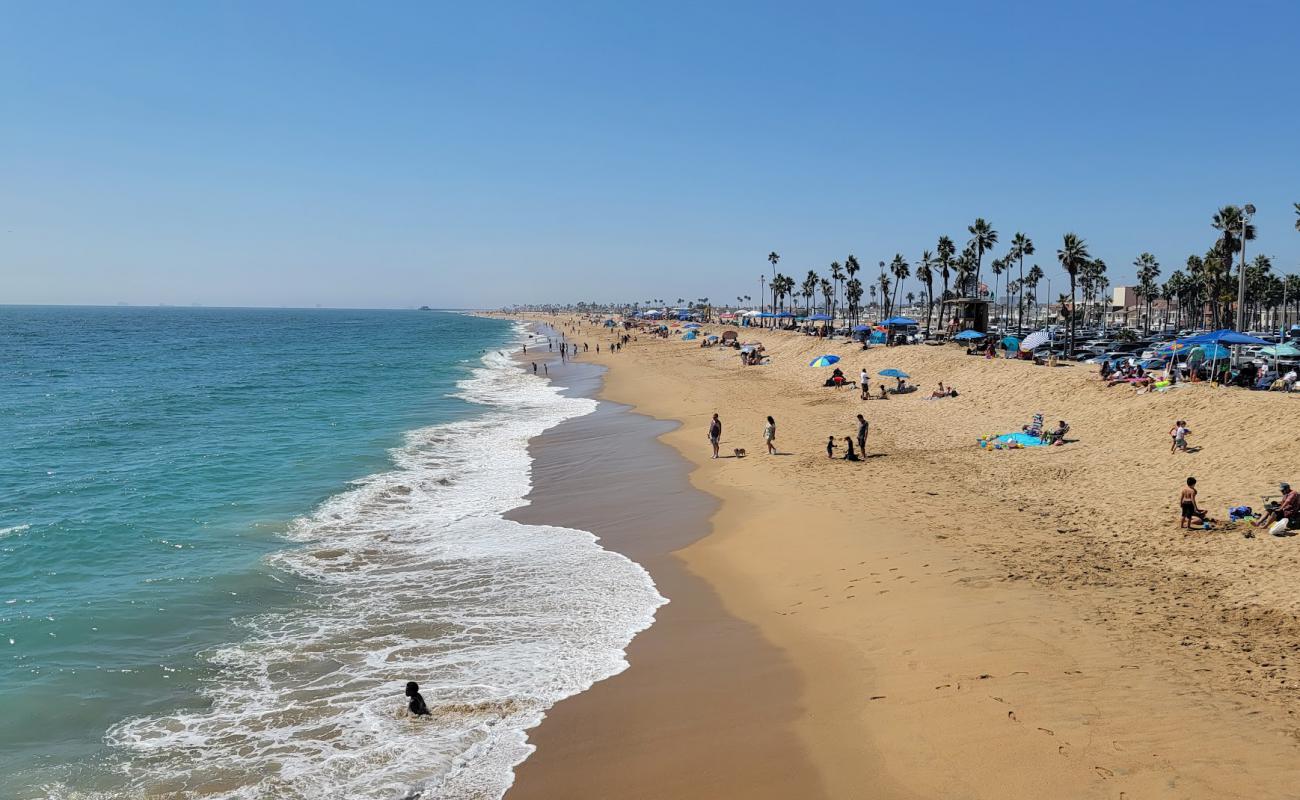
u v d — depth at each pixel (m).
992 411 32.41
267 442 32.31
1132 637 11.24
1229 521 16.27
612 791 8.80
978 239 76.19
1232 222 51.50
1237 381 29.00
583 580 15.98
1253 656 10.37
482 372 72.00
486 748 9.80
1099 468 21.92
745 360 68.00
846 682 10.92
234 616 14.16
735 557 17.11
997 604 12.90
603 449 30.78
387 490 23.88
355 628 13.63
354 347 114.25
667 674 11.64
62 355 91.94
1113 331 83.44
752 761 9.19
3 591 15.36
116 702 11.11
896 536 17.20
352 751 9.80
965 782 8.29
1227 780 7.76
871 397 40.22
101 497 22.94
